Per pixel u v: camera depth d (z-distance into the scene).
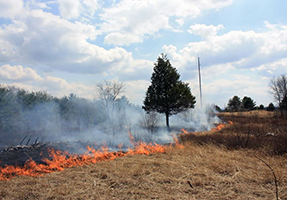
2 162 10.97
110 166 8.75
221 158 8.88
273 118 26.88
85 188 6.57
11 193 6.34
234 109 43.81
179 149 11.37
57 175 8.08
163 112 26.95
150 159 9.84
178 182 6.83
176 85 27.03
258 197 5.60
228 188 6.20
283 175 6.77
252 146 11.03
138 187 6.54
